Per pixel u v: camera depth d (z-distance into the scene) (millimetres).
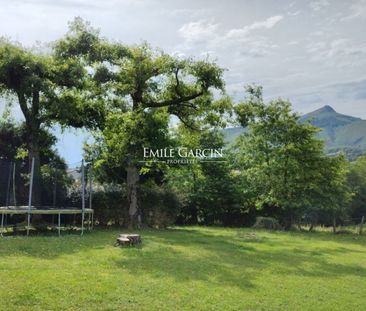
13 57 19781
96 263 11320
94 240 16094
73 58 23578
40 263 10898
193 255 13539
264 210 36031
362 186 54969
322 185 33656
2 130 25109
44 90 20688
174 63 23875
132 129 22062
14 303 7566
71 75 21656
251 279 10484
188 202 34281
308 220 39531
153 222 24750
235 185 35688
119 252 13266
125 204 23703
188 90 25234
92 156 24594
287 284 10211
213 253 14172
